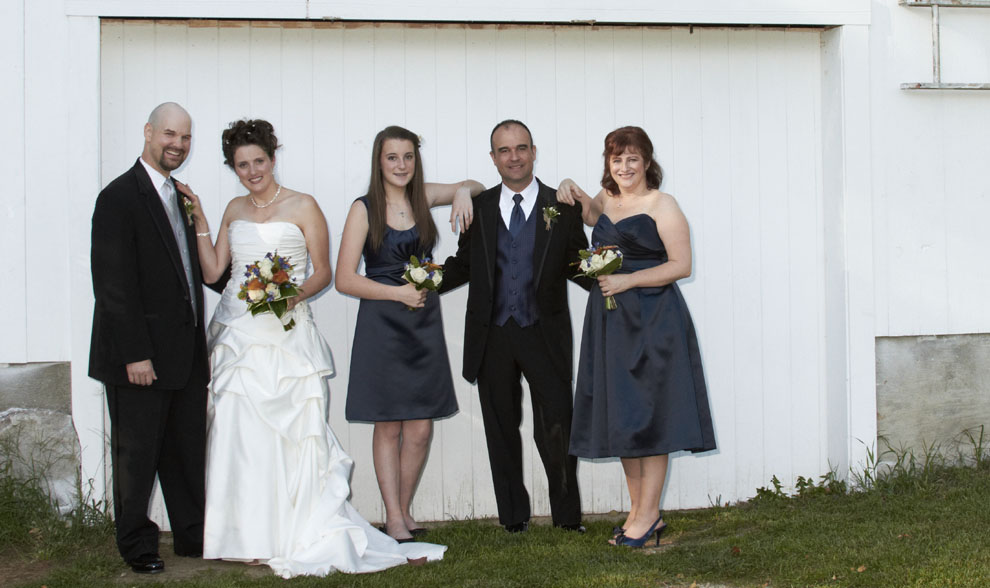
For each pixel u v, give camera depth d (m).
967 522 4.46
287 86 5.09
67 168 4.68
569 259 4.66
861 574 3.81
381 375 4.54
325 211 5.12
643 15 5.03
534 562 4.12
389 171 4.50
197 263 4.33
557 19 4.97
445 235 5.24
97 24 4.70
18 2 4.64
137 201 4.11
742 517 4.91
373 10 4.84
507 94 5.23
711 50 5.35
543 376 4.58
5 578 4.06
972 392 5.41
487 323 4.55
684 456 5.36
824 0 5.16
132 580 4.01
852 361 5.25
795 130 5.41
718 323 5.37
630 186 4.40
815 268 5.42
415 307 4.45
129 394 4.12
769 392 5.40
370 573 4.05
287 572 4.05
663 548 4.41
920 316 5.33
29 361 4.68
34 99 4.66
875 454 5.30
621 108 5.30
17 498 4.55
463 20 4.92
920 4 5.24
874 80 5.26
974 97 5.38
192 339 4.21
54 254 4.70
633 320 4.33
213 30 5.03
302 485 4.27
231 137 4.36
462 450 5.23
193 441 4.32
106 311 4.04
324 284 4.49
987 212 5.39
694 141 5.35
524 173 4.54
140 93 4.98
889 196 5.29
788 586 3.78
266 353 4.30
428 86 5.18
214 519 4.20
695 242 5.36
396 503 4.67
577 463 5.02
